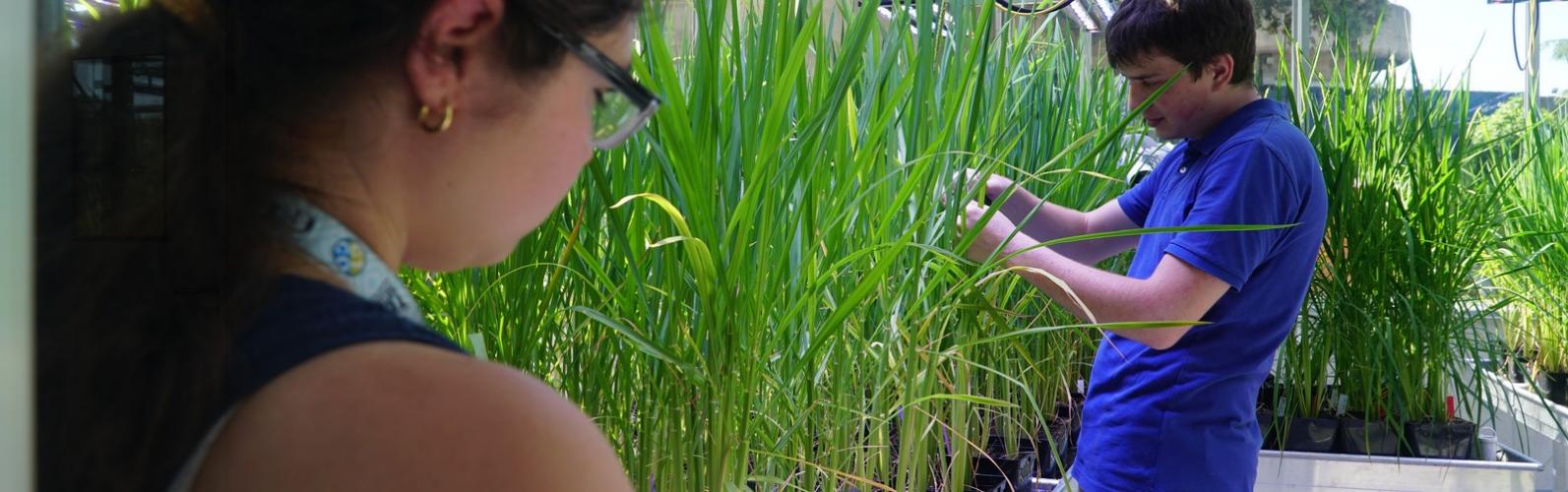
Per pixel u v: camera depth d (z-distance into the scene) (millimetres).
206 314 364
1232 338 1425
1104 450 1524
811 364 1142
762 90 1041
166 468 357
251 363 354
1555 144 3197
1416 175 2588
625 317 1058
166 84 376
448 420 333
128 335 366
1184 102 1502
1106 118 2242
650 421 1133
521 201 445
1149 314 1338
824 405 1296
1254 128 1414
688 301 1104
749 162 984
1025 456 1938
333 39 379
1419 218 2537
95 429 363
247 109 378
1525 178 3230
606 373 1162
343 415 332
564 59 434
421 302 1163
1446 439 2490
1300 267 1446
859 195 1061
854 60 963
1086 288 1375
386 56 389
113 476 361
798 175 1050
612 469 366
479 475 327
